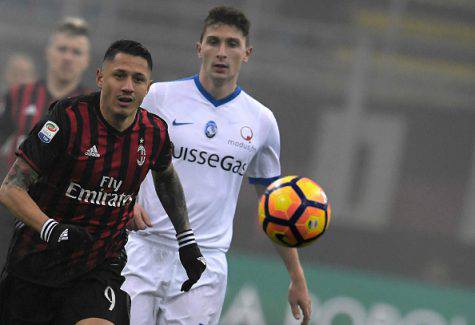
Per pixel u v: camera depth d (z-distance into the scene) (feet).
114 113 49.80
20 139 95.04
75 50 94.84
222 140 64.69
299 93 209.26
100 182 50.93
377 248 201.98
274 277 137.18
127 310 54.60
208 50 64.13
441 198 218.79
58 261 52.11
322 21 224.12
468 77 233.76
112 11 202.90
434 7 235.81
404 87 212.84
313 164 196.95
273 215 56.54
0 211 90.68
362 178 204.03
